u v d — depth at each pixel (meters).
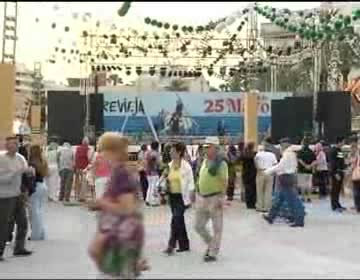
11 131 17.84
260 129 34.00
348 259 10.37
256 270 9.39
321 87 28.50
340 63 30.38
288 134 27.38
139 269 6.38
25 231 10.59
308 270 9.42
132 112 34.38
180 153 10.91
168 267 9.57
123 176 6.14
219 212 10.14
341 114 25.61
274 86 40.31
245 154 18.44
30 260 10.09
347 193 21.05
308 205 19.11
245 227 14.08
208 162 10.12
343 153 19.92
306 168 20.27
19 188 10.24
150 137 33.12
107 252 6.04
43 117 35.84
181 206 10.87
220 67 33.78
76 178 19.64
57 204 18.92
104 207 6.10
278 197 14.53
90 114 27.67
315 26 16.86
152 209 18.03
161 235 12.88
